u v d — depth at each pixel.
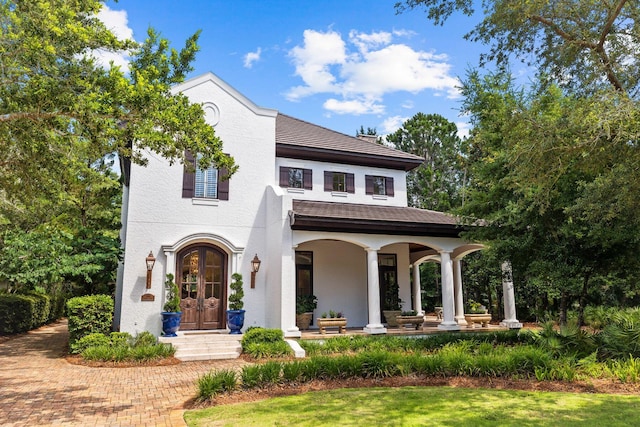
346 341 14.31
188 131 10.05
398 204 21.94
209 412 7.54
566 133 8.90
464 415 7.08
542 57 11.09
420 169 39.09
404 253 21.38
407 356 10.80
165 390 9.55
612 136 8.20
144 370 11.87
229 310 16.06
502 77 14.09
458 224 17.39
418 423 6.65
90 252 17.08
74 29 8.87
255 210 17.80
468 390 8.94
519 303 26.12
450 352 11.41
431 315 29.20
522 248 14.09
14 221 21.22
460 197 36.25
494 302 28.94
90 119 9.23
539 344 12.45
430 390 8.94
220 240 16.80
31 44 8.40
